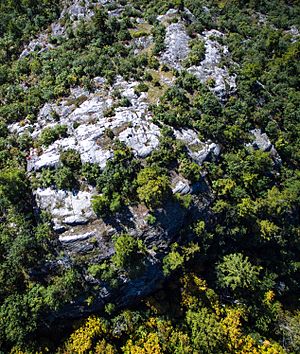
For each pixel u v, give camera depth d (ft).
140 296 104.12
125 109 125.90
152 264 102.12
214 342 95.50
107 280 97.96
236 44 165.27
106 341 96.84
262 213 121.80
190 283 106.11
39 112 130.31
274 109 147.84
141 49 153.79
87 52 147.02
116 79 137.49
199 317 100.12
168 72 142.51
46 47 156.87
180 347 95.25
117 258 96.32
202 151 119.65
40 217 105.40
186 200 107.55
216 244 116.37
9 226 105.09
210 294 105.50
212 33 167.63
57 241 103.09
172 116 122.21
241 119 132.77
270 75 164.14
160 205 105.91
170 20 163.12
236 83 146.00
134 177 109.91
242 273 106.73
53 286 96.12
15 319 91.91
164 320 101.04
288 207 125.29
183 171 111.75
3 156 116.16
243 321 108.99
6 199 104.88
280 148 138.00
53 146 117.19
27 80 142.41
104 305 101.04
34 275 101.04
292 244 127.54
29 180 111.34
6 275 97.55
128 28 161.99
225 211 114.42
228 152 126.52
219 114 130.93
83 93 132.77
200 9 180.55
